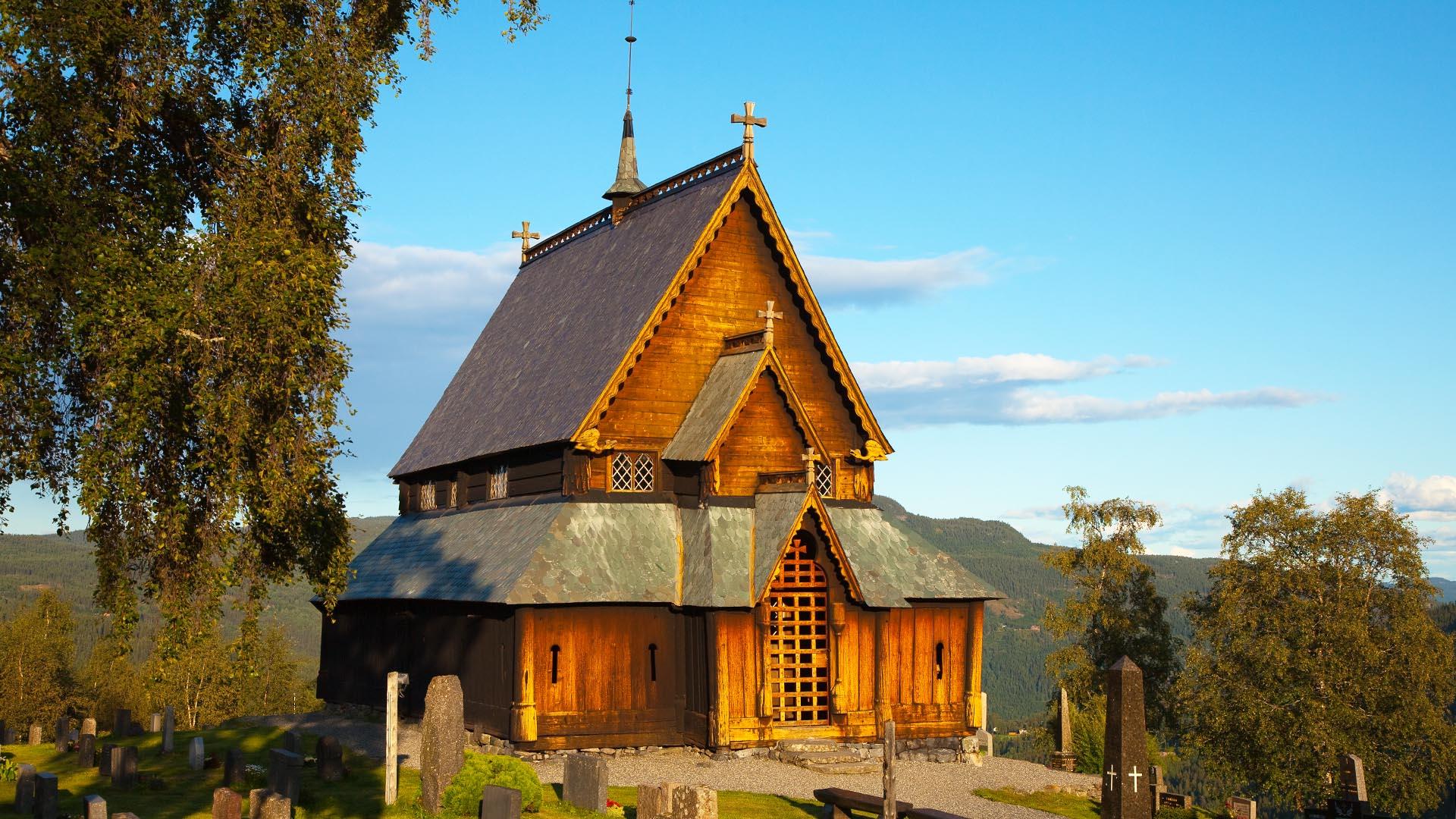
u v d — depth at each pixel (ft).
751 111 144.56
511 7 87.35
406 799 91.86
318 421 79.10
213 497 78.84
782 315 136.87
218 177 84.58
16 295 72.08
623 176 179.22
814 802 101.86
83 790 99.91
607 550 128.77
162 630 77.71
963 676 136.36
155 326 71.41
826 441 144.25
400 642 150.30
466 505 163.43
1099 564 248.73
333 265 79.82
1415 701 205.46
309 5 84.53
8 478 75.92
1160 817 130.72
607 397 133.59
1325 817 119.03
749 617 124.47
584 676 123.85
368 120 86.58
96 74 76.74
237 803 76.18
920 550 140.05
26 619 385.29
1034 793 115.85
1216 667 220.23
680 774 113.91
